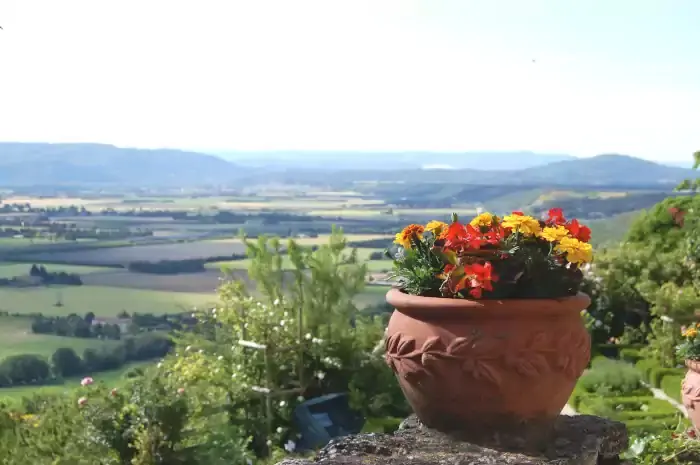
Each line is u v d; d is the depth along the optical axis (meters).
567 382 2.83
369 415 6.87
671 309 9.53
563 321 2.80
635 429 6.25
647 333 11.09
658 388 8.52
